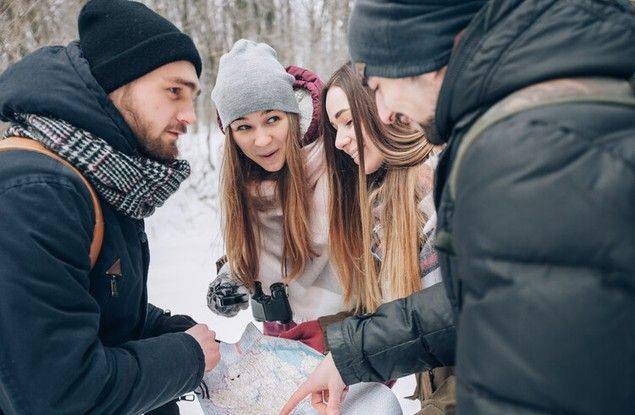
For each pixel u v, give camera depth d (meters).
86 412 1.05
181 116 1.21
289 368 1.40
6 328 0.96
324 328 1.67
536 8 0.61
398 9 0.71
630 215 0.51
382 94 0.80
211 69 7.38
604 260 0.51
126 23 1.11
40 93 1.06
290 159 1.74
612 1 0.61
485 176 0.57
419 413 1.23
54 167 1.02
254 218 1.84
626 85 0.59
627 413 0.51
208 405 1.35
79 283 1.04
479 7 0.68
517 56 0.60
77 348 1.00
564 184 0.52
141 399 1.14
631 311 0.50
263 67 1.74
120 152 1.11
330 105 1.60
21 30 4.96
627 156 0.52
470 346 0.59
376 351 1.23
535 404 0.53
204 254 4.58
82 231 1.04
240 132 1.74
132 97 1.13
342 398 1.31
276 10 7.87
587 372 0.51
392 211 1.60
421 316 1.22
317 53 8.05
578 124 0.54
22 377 0.97
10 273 0.95
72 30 5.36
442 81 0.68
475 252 0.58
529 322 0.53
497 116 0.59
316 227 1.77
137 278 1.25
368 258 1.65
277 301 1.82
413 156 1.54
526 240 0.53
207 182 6.39
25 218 0.96
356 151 1.60
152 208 1.21
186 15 7.32
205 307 3.40
